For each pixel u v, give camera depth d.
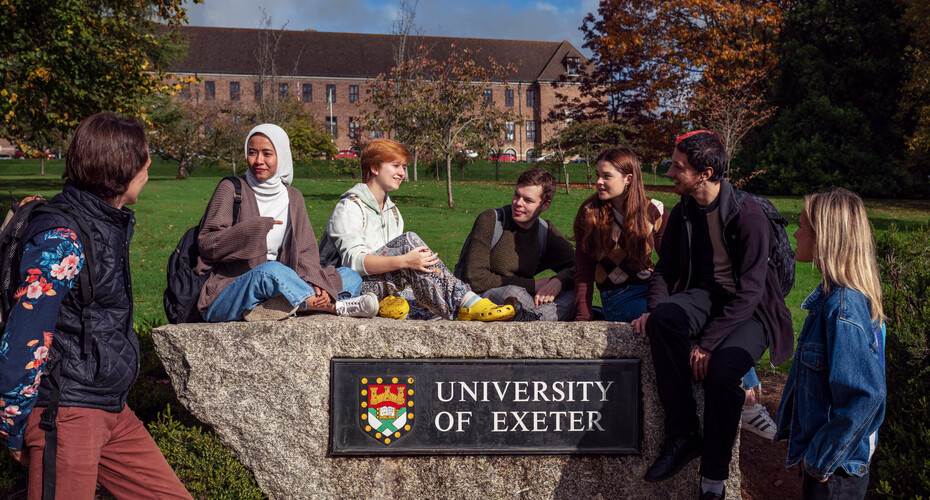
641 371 3.37
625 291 3.88
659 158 34.12
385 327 3.29
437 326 3.32
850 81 29.67
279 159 3.44
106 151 2.28
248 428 3.27
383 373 3.30
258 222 3.17
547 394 3.35
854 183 28.95
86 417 2.29
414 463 3.35
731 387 2.93
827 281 2.70
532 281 4.08
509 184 32.78
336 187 28.33
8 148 68.25
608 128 31.27
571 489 3.39
